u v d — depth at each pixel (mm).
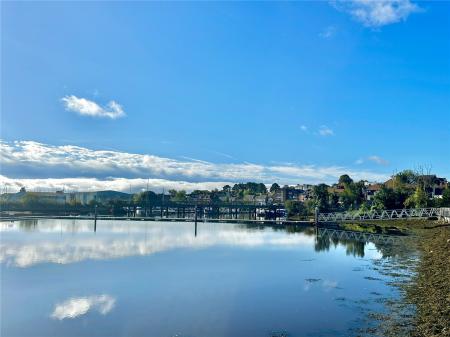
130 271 43406
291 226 118062
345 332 23547
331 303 29547
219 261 50562
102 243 72250
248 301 30750
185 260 51469
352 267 44531
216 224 132000
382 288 33562
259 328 24672
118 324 26000
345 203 163125
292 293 32938
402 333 22656
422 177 155750
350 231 94688
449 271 35719
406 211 97250
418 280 35406
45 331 25078
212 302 30656
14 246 67125
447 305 26062
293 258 52719
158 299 31688
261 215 193625
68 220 156125
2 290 34938
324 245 67500
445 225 76438
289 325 25047
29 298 32438
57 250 61688
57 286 36344
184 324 25688
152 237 84625
